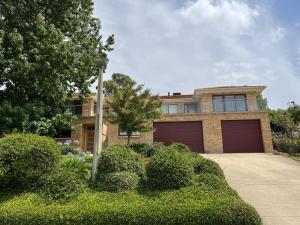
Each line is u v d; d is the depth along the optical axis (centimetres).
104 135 2569
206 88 2698
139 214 665
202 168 1007
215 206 667
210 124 2377
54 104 2131
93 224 663
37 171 846
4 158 823
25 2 1889
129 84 1803
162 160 876
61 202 762
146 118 1784
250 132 2347
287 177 1250
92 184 895
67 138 2461
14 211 697
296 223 729
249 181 1176
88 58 2095
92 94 2414
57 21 2048
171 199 747
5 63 1739
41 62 1802
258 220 652
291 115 2795
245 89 2688
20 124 1814
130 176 890
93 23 2322
